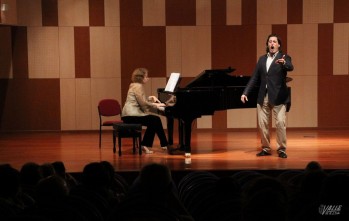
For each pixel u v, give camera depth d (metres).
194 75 10.41
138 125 7.41
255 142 8.69
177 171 5.99
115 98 10.41
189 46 10.37
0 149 8.18
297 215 2.75
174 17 10.33
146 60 10.38
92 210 3.02
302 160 6.83
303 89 10.38
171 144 7.95
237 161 6.80
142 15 10.32
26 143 8.84
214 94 7.14
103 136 9.70
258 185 3.12
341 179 2.67
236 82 7.53
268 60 7.07
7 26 10.10
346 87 10.37
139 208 2.68
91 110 10.39
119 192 4.26
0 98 10.24
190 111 7.06
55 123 10.38
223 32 10.34
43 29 10.23
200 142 8.76
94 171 3.56
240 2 10.30
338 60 10.34
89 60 10.35
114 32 10.33
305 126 10.43
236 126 10.44
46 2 10.21
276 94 6.98
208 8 10.32
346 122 10.42
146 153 7.61
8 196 3.38
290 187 3.63
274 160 6.85
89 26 10.30
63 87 10.35
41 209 2.80
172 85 7.45
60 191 3.11
